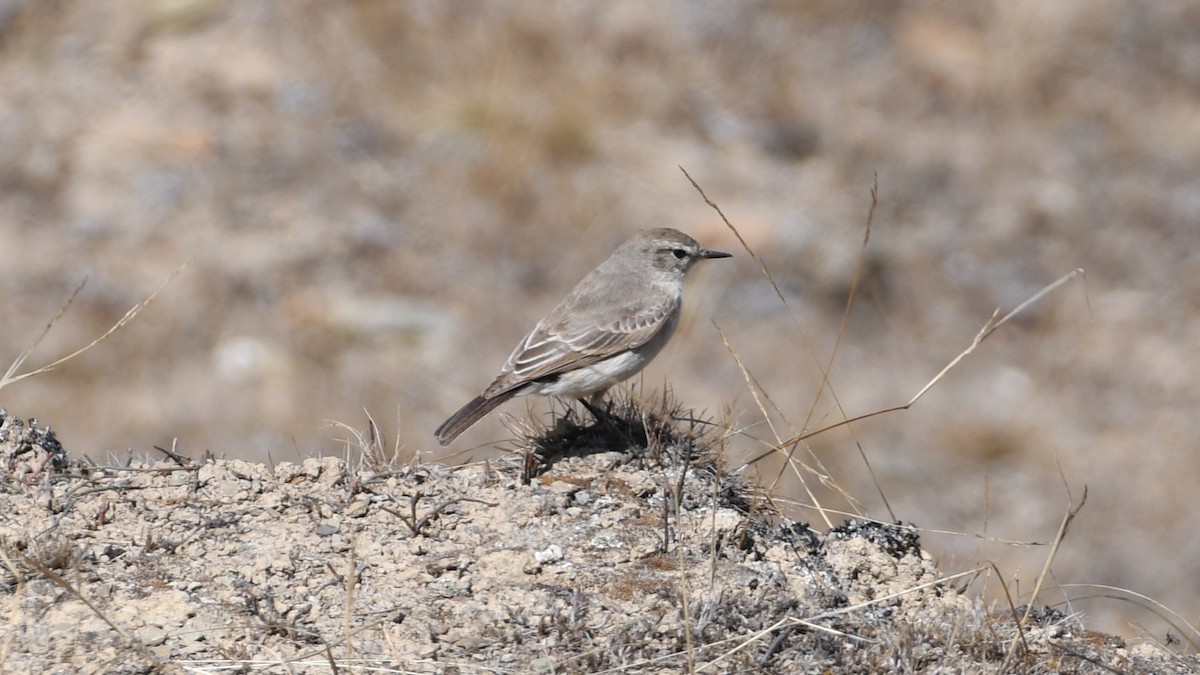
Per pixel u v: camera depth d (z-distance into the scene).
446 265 18.25
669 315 8.71
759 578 6.77
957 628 6.56
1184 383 17.67
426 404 16.12
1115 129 22.17
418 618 6.34
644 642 6.21
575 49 21.25
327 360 16.62
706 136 20.58
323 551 6.82
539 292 18.25
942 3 23.64
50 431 7.71
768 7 22.72
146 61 20.39
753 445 13.81
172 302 17.06
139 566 6.61
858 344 17.92
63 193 18.34
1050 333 18.62
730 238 18.78
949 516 15.05
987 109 22.16
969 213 20.28
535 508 7.24
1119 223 20.50
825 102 21.53
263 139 19.39
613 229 18.94
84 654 5.89
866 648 6.36
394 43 21.06
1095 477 15.85
